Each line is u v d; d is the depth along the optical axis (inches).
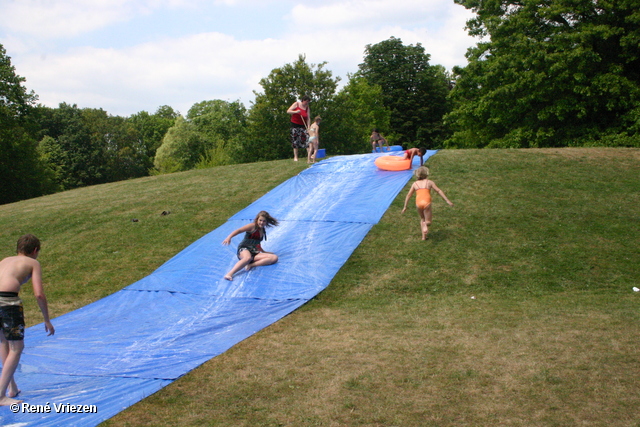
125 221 543.5
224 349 253.3
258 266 394.0
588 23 1092.5
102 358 244.8
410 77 2329.0
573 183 553.3
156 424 175.0
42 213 601.3
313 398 188.9
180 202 590.9
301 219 485.4
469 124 1429.6
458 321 282.2
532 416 165.8
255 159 1817.2
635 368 199.9
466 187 549.0
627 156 657.0
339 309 322.7
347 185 567.5
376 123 2176.4
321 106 1738.4
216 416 179.0
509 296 340.2
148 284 380.2
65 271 427.8
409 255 409.7
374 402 182.5
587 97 1091.3
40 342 273.0
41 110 1622.8
